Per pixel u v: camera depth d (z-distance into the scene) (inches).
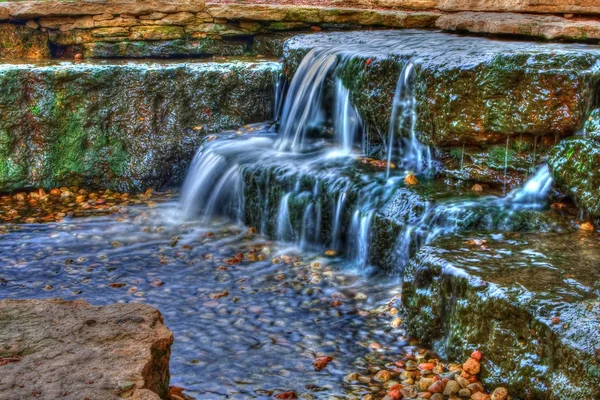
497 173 208.4
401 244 198.7
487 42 259.1
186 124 300.0
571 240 172.2
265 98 305.6
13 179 289.1
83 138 294.2
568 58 198.5
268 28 346.9
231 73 300.7
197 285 199.5
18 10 331.6
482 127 205.6
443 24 312.5
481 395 139.4
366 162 240.7
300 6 346.3
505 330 141.7
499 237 175.6
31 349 123.6
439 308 159.3
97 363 119.5
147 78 292.8
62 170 294.2
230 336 168.4
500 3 312.7
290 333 169.9
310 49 279.9
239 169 253.1
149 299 189.8
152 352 125.8
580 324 130.0
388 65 235.5
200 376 150.1
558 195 194.4
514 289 142.7
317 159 250.5
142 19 337.7
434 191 208.8
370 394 141.6
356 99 248.8
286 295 191.8
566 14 291.0
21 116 286.5
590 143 180.1
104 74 290.2
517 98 199.0
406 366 153.9
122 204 279.4
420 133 222.1
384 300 188.1
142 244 233.8
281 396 141.4
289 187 234.2
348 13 341.7
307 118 272.5
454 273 154.4
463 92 207.2
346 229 219.8
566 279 147.4
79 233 244.2
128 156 296.7
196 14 341.1
